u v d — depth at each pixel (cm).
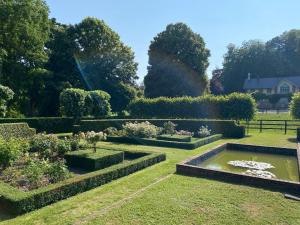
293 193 634
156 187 664
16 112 2664
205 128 1734
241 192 635
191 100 2216
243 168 911
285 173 847
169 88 3775
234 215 505
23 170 734
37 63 2762
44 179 673
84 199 588
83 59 3241
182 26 3919
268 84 6131
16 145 827
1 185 599
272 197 604
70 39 3184
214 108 2108
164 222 472
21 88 2627
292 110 1892
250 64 6750
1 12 2269
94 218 485
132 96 3269
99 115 2409
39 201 541
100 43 3338
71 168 878
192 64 3825
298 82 5866
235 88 6844
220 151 1168
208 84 4044
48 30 2764
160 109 2320
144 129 1539
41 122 1991
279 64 6506
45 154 937
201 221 478
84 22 3259
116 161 934
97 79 3278
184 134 1669
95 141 1009
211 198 592
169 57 3850
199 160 952
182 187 667
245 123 2364
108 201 577
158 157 974
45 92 2812
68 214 507
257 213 516
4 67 2538
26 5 2378
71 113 2177
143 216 495
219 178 744
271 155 1122
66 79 3020
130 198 588
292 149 1099
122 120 1994
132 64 3606
